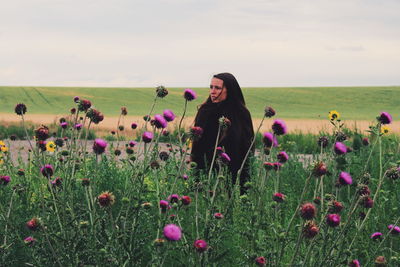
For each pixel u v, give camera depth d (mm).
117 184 5113
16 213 3844
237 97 5680
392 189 5906
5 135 17750
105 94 64125
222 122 3518
